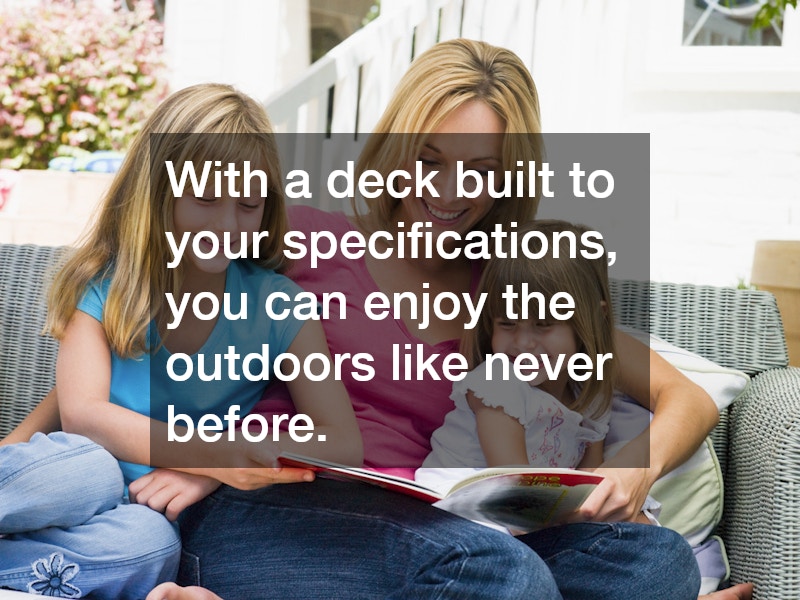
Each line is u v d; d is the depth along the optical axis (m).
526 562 1.27
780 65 3.61
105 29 4.65
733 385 1.82
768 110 3.67
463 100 1.65
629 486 1.53
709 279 3.72
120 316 1.54
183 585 1.49
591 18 3.57
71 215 3.48
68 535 1.34
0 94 4.62
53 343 1.91
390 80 3.30
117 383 1.58
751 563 1.60
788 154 3.66
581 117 3.57
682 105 3.73
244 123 1.60
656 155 3.75
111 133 4.65
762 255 2.43
